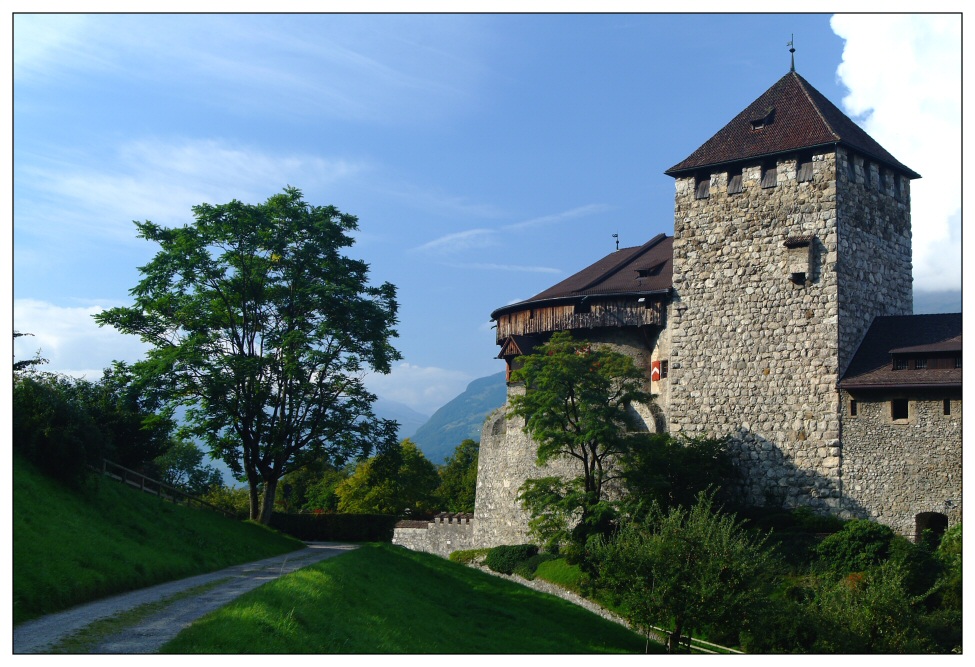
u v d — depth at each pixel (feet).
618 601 116.37
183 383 160.15
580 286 194.18
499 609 125.49
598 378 164.76
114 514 116.26
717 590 109.29
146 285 160.76
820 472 155.33
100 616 81.76
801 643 111.45
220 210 164.55
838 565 138.82
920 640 111.34
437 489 327.06
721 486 161.79
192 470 297.53
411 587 123.13
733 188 171.22
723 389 167.43
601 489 177.47
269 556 141.69
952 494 143.54
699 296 172.45
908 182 177.27
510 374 186.80
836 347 156.76
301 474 319.88
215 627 77.20
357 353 170.40
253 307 166.91
